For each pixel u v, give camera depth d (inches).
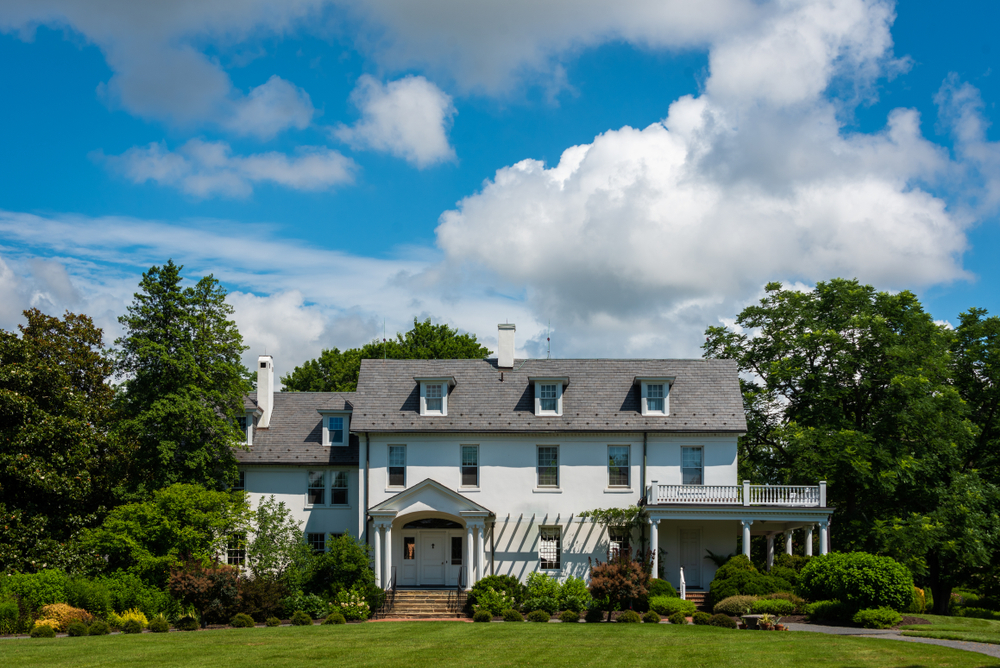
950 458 1673.2
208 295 1670.8
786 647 927.0
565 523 1596.9
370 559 1596.9
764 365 1863.9
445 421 1628.9
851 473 1617.9
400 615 1424.7
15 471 1343.5
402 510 1526.8
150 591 1322.6
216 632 1135.0
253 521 1668.3
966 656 860.6
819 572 1275.8
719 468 1593.3
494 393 1676.9
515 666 823.7
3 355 1470.2
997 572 1972.2
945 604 1914.4
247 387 1690.5
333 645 970.1
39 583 1219.2
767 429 1877.5
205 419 1569.9
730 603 1300.4
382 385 1695.4
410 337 2736.2
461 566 1604.3
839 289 1779.0
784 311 1839.3
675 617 1255.5
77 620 1153.4
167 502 1433.3
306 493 1713.8
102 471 1590.8
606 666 819.4
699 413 1620.3
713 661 840.3
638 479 1601.9
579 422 1615.4
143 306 1612.9
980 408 1862.7
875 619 1143.6
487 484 1614.2
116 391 1732.3
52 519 1459.2
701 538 1579.7
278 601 1360.7
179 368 1565.0
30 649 930.7
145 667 813.9
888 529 1594.5
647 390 1640.0
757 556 2132.1
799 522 1504.7
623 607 1360.7
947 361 1691.7
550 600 1419.8
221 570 1294.3
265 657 879.1
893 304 1723.7
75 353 1679.4
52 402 1497.3
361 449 1636.3
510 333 1739.7
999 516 1680.6
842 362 1684.3
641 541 1579.7
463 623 1258.0
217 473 1649.9
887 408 1660.9
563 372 1710.1
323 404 1839.3
